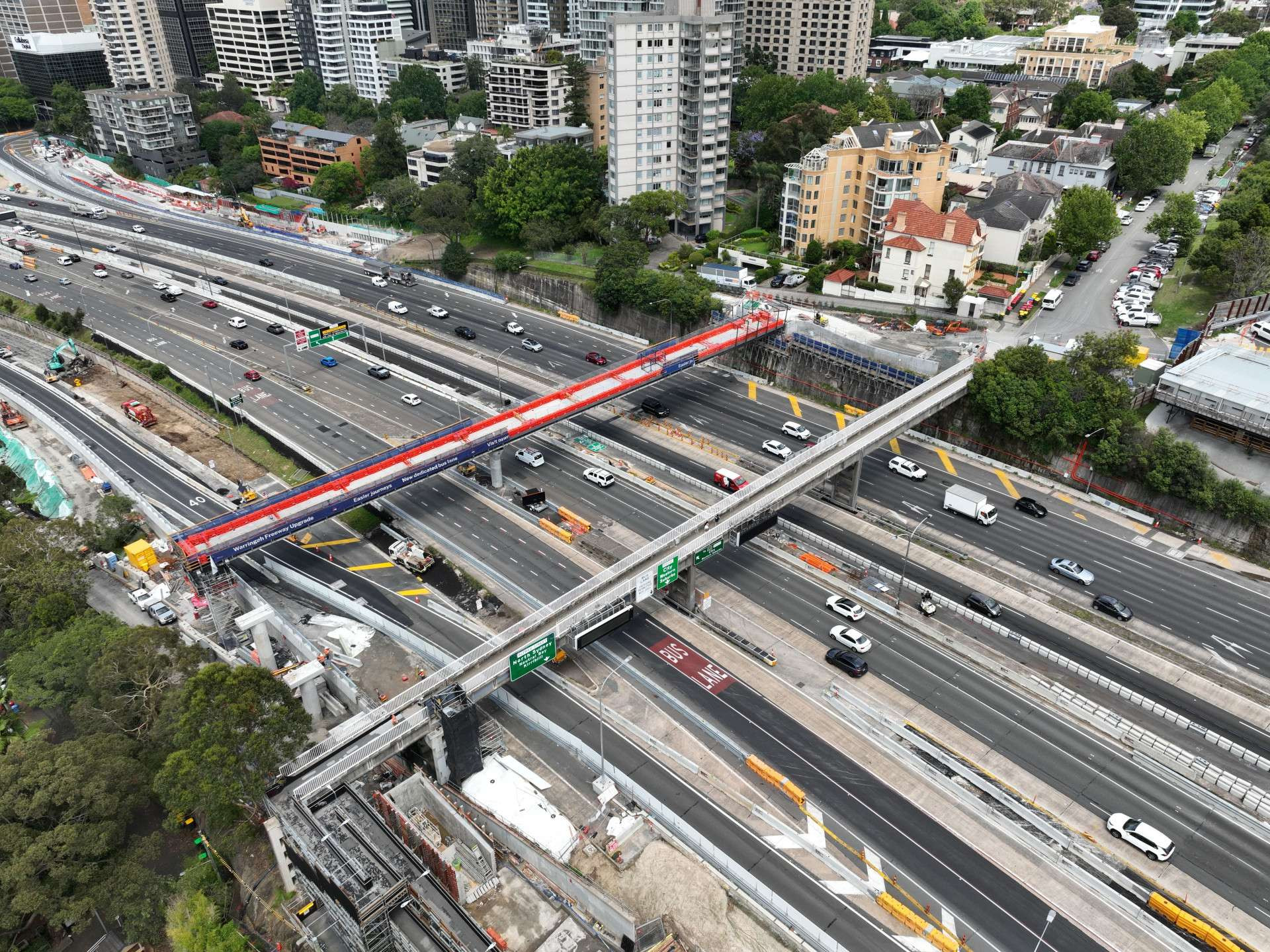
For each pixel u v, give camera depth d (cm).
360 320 18788
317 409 14975
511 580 10825
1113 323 15462
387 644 9800
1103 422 12250
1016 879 7231
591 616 8688
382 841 6919
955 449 13625
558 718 8881
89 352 17525
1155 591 10525
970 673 9350
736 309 16425
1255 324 13988
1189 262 16525
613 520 11944
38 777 7250
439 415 14712
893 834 7619
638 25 18862
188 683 7612
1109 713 8638
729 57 19350
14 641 9406
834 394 15000
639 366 13588
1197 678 9225
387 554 11525
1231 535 11200
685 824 7594
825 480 11131
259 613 9275
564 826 7656
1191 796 7900
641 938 6675
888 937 6769
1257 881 7156
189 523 12006
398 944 6394
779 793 8006
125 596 10825
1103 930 6819
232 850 7481
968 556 11175
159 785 7125
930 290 16462
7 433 14588
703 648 9750
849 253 18338
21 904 6631
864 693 9050
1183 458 11381
